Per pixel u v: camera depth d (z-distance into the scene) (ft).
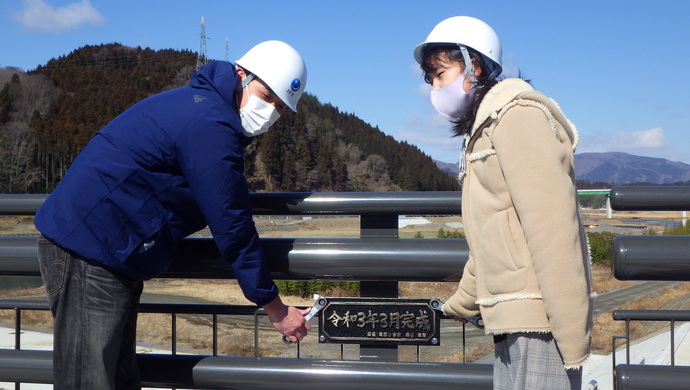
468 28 5.69
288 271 7.18
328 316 7.19
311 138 429.79
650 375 6.59
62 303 6.23
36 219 6.29
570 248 4.78
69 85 441.27
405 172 442.50
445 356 28.50
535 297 5.06
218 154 5.94
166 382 7.38
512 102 5.13
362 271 7.06
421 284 31.94
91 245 6.06
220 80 6.19
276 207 7.30
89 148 6.27
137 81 455.63
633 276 6.64
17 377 7.70
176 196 6.17
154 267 6.34
